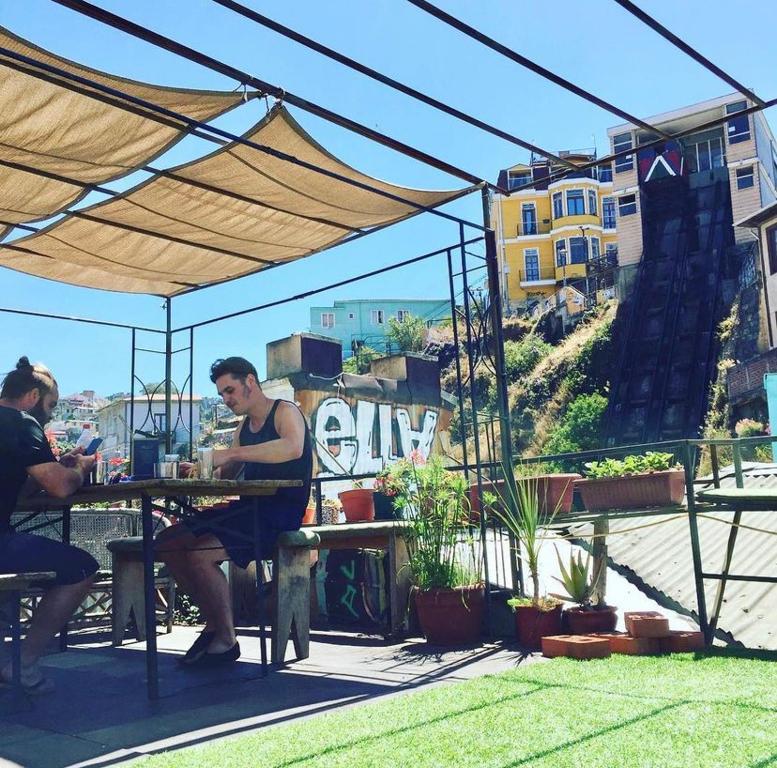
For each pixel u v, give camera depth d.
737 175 46.47
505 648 4.57
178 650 5.04
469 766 2.24
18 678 3.42
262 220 5.79
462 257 5.58
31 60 3.39
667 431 37.09
